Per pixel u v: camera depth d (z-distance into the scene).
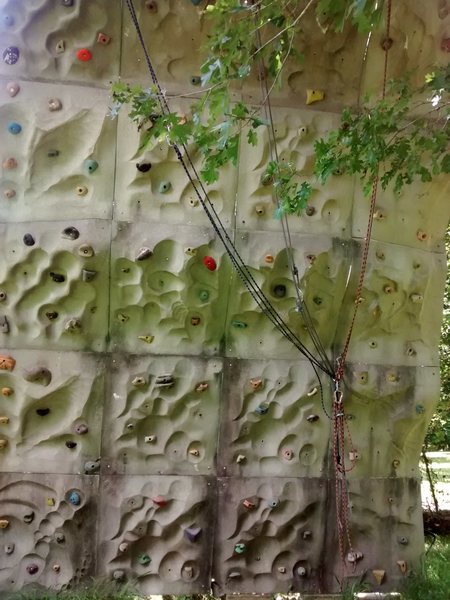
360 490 4.14
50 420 3.89
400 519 4.22
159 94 3.33
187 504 3.91
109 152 3.82
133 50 3.83
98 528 3.85
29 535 3.85
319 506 4.09
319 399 4.09
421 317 4.31
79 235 3.72
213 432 3.98
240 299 3.97
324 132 4.02
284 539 4.05
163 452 3.93
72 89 3.78
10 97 3.73
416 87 4.03
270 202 3.97
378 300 4.14
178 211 3.89
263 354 4.04
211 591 3.94
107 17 3.74
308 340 4.12
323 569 4.09
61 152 3.82
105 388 3.86
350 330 3.97
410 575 4.17
